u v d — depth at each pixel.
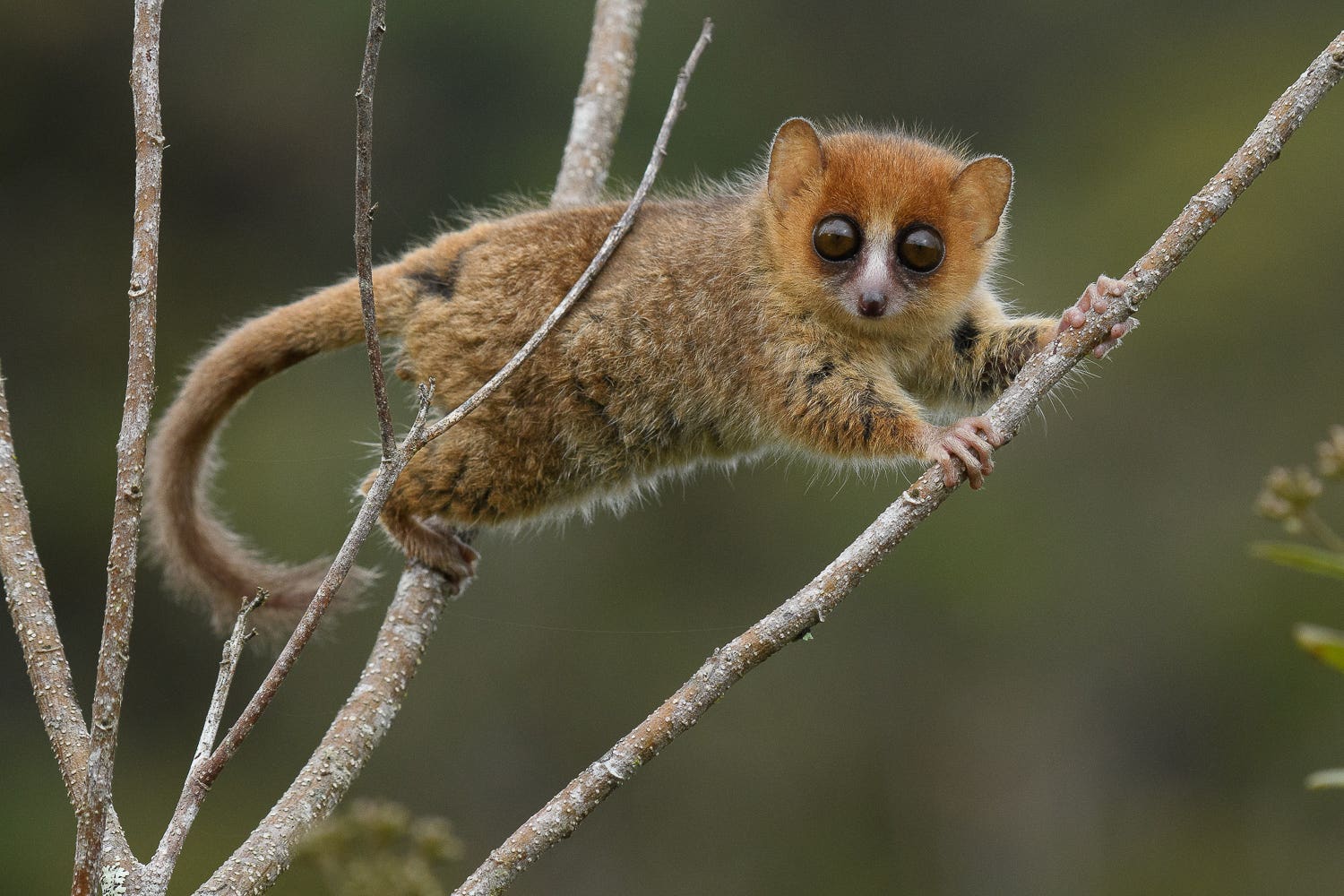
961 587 15.90
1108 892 14.91
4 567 4.79
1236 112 17.92
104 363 16.86
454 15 17.69
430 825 5.61
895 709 15.66
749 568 15.98
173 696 15.19
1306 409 16.50
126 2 17.30
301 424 15.90
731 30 18.41
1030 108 18.69
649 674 15.60
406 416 9.62
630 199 7.45
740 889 14.69
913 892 14.73
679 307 6.75
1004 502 16.36
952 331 6.86
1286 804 15.22
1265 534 16.02
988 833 15.09
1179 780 15.50
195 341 16.88
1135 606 15.98
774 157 6.62
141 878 4.29
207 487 7.27
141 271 4.48
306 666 14.77
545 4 17.70
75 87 17.19
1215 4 19.02
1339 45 4.95
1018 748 15.44
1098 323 5.07
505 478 6.81
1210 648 15.70
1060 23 18.98
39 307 16.80
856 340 6.71
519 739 15.29
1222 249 17.27
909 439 6.32
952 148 7.11
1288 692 15.46
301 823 5.30
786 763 15.26
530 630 15.66
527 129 17.81
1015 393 5.12
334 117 17.70
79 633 15.95
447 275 6.92
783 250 6.62
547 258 6.80
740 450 7.12
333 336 7.13
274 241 17.47
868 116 18.38
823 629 15.90
